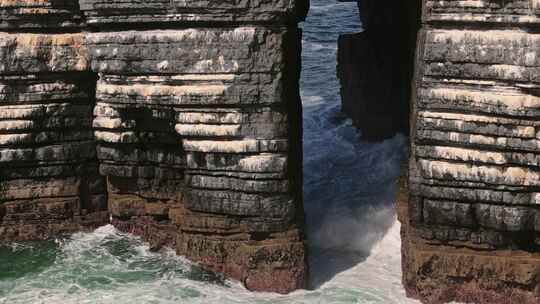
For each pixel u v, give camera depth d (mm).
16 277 28000
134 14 26688
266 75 26094
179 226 29203
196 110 26812
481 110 24125
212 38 26062
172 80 26766
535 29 23266
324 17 72875
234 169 27000
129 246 30281
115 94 27688
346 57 45875
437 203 25703
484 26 23750
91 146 30438
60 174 30422
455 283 26141
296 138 28750
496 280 25734
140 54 26797
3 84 28812
